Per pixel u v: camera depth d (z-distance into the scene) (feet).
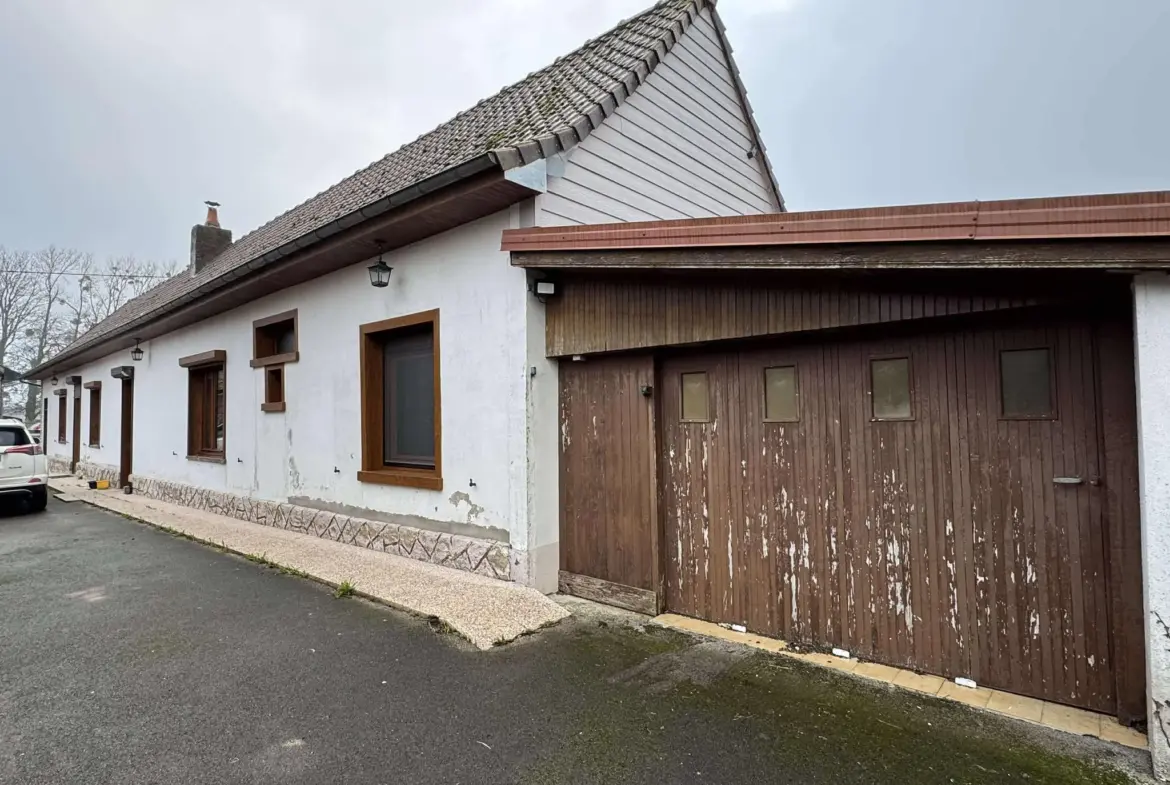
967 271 8.83
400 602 15.21
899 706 9.73
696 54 23.18
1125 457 8.98
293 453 24.86
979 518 10.24
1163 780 7.60
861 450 11.58
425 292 18.92
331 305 22.89
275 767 8.38
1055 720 9.12
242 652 12.53
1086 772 7.88
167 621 14.53
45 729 9.47
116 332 37.09
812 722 9.34
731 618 13.46
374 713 9.88
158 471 36.91
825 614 12.01
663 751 8.64
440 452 18.44
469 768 8.31
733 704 9.98
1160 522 7.60
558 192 16.30
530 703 10.15
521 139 16.20
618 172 18.70
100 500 36.27
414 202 16.55
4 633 13.87
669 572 14.57
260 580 18.03
